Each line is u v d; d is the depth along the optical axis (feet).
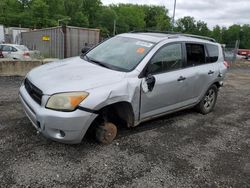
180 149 14.75
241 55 101.19
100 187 10.82
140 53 15.40
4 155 12.31
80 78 13.09
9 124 15.58
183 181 11.80
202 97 20.06
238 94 31.45
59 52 74.64
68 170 11.69
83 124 12.24
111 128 14.14
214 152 14.88
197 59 18.99
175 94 16.85
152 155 13.73
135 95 14.17
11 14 263.90
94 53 17.03
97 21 333.01
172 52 16.62
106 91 12.78
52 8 274.98
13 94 22.16
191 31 354.74
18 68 32.17
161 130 17.11
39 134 14.49
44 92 12.14
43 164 11.92
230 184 11.99
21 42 104.53
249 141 16.90
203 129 18.13
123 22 344.28
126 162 12.79
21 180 10.74
